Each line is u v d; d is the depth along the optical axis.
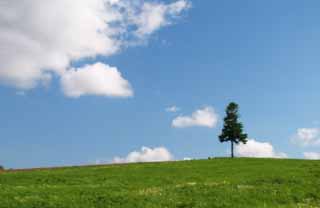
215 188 41.12
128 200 34.09
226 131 105.25
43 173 60.75
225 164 75.81
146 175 58.72
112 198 34.47
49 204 31.92
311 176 54.66
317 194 40.81
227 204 34.53
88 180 52.75
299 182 45.75
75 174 59.41
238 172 62.62
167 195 37.28
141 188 44.88
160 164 78.00
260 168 67.44
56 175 57.56
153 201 34.44
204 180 54.44
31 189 38.16
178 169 67.44
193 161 83.44
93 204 32.56
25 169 72.88
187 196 37.12
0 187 39.00
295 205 36.47
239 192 39.25
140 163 82.19
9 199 32.94
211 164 76.44
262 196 38.50
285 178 47.78
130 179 54.31
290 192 40.59
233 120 105.31
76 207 31.52
